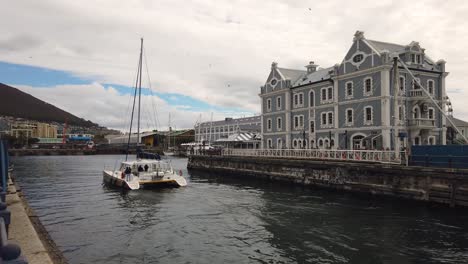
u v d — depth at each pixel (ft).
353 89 126.41
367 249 44.19
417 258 41.06
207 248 44.96
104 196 84.64
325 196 83.46
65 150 404.36
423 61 125.39
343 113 130.82
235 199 79.30
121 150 421.18
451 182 64.75
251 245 46.09
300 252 43.34
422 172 69.56
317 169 96.73
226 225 55.98
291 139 160.45
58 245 45.98
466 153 68.18
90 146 468.34
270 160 116.67
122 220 59.52
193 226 55.42
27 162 246.68
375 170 79.56
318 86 144.15
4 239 12.44
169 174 96.94
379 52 116.98
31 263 22.82
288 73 173.17
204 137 400.26
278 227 54.60
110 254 42.63
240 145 214.69
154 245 46.11
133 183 91.20
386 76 113.19
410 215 61.72
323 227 54.39
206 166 163.02
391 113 113.91
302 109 153.28
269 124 175.22
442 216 60.54
